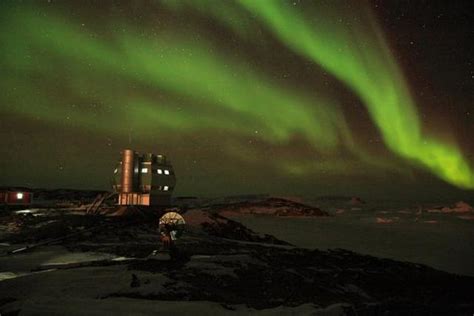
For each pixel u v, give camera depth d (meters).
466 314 14.23
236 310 11.48
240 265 18.19
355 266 23.45
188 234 33.25
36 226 35.22
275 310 11.71
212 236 35.22
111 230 33.00
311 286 16.45
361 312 12.76
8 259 19.95
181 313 10.27
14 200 54.72
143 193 49.31
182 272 15.58
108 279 13.48
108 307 10.25
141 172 50.03
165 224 18.16
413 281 21.14
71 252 22.36
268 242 39.09
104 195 49.91
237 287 14.62
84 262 18.45
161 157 52.91
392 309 13.80
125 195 49.28
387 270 23.28
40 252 22.50
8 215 41.72
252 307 12.30
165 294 12.42
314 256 25.25
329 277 19.08
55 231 31.62
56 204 58.03
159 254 19.27
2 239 28.55
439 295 18.86
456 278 23.19
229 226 42.94
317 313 11.64
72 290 12.11
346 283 18.55
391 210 121.69
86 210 46.66
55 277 13.70
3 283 12.95
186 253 20.95
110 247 24.19
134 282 13.23
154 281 13.50
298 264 21.56
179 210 47.28
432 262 34.00
